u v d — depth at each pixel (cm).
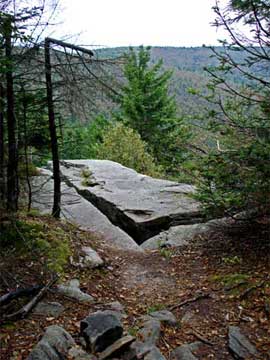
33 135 737
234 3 557
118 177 1309
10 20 494
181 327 464
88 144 2411
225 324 466
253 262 609
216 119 624
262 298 501
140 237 895
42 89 672
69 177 1301
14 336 409
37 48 599
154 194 1097
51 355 376
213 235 772
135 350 405
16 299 470
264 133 587
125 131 2016
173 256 712
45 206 973
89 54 666
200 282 582
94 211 999
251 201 615
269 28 576
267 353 412
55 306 477
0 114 618
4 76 595
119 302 527
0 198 629
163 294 559
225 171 614
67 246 642
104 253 714
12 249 571
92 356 389
